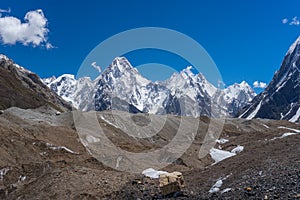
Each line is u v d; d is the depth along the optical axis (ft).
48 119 282.97
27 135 204.33
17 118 242.78
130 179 96.48
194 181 96.94
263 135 201.36
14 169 142.00
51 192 95.20
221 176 94.07
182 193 83.05
